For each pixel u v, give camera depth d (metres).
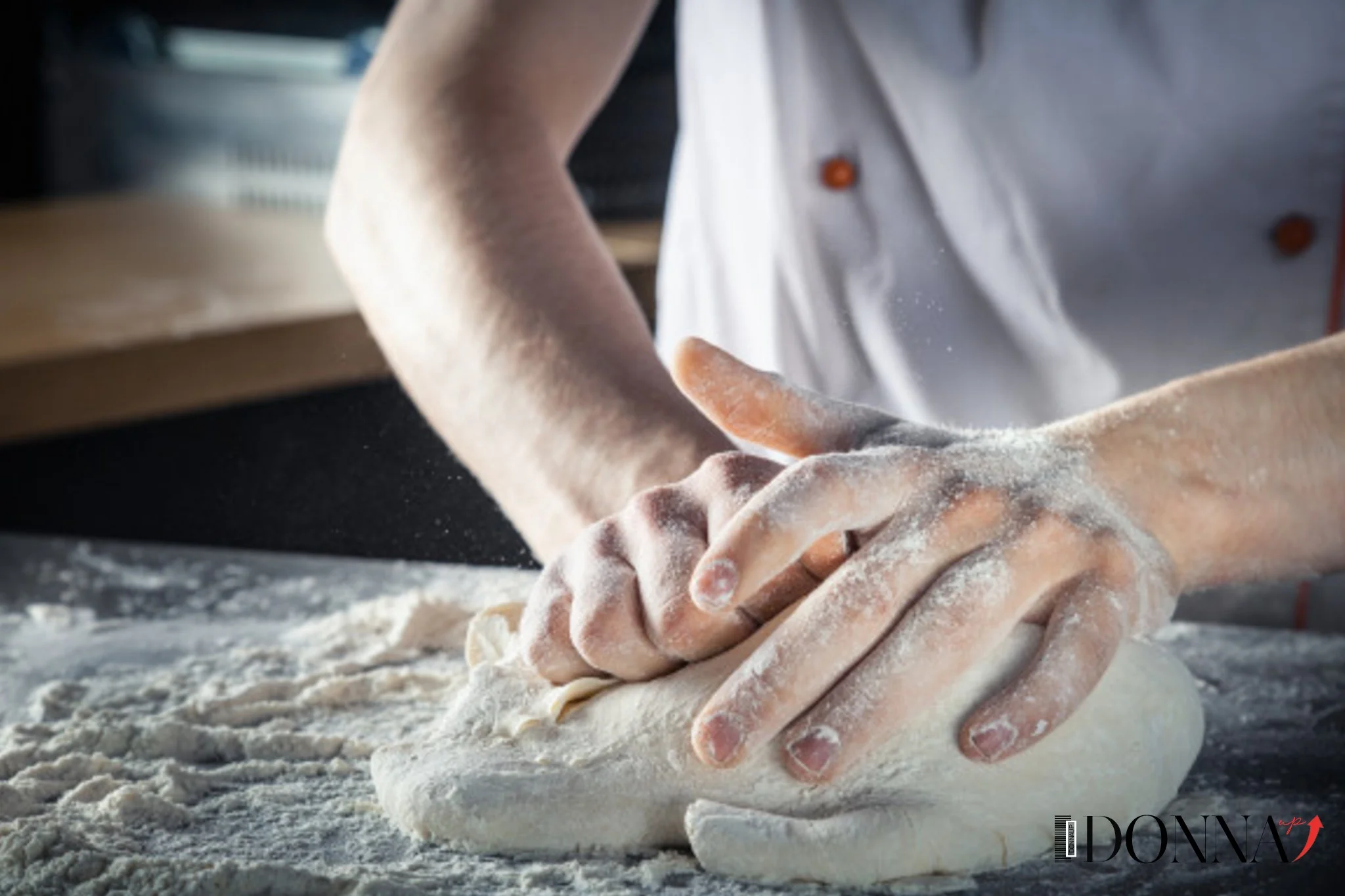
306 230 2.56
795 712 0.77
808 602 0.79
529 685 0.91
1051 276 1.30
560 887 0.78
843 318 1.39
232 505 1.99
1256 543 0.89
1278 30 1.20
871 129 1.35
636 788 0.82
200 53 2.91
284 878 0.76
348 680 1.04
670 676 0.86
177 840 0.82
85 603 1.27
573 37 1.29
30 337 1.88
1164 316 1.28
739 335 1.49
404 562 1.36
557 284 1.11
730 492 0.85
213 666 1.11
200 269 2.27
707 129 1.48
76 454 1.96
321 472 1.98
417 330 1.14
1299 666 1.12
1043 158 1.28
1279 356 0.92
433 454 1.36
